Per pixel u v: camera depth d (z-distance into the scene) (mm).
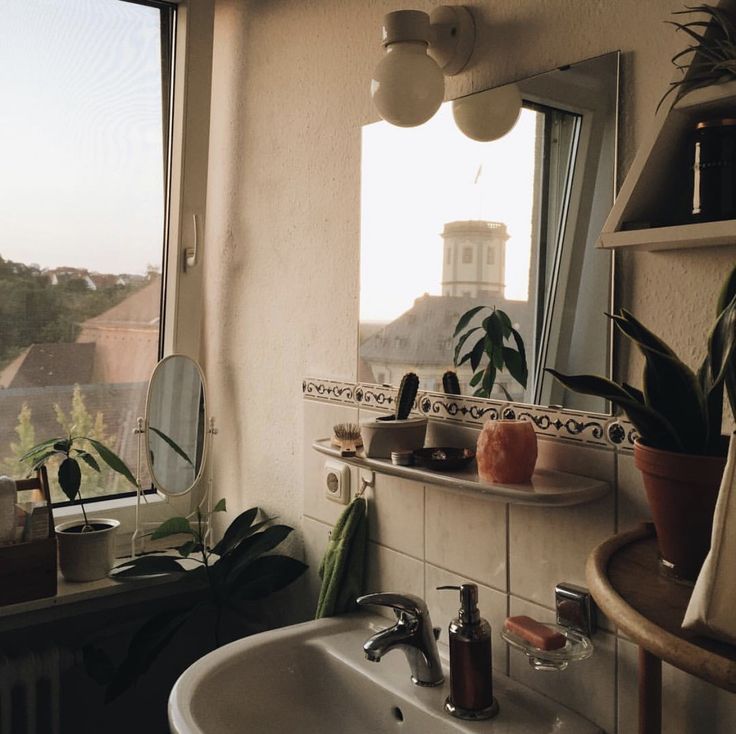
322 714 1283
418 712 1116
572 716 1062
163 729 1897
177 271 1923
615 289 1002
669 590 741
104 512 1884
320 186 1575
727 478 626
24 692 1592
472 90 1224
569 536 1082
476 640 1080
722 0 833
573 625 1046
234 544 1722
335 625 1390
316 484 1605
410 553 1364
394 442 1229
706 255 908
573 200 1053
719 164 779
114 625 1806
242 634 1882
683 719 938
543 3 1104
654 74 958
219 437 1976
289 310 1685
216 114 1961
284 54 1688
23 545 1506
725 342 738
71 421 1858
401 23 1137
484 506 1215
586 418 1048
